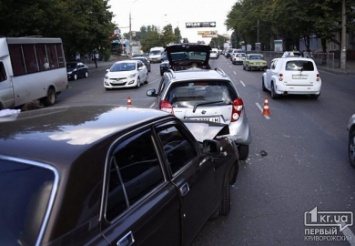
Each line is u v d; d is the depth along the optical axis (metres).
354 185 6.20
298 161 7.55
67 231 2.19
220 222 4.95
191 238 3.63
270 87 17.94
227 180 5.01
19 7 24.70
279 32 55.00
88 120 3.08
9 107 15.75
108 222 2.46
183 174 3.60
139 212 2.75
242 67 44.91
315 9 35.34
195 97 7.27
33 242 2.09
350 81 24.59
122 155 2.80
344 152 8.19
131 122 3.13
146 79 26.86
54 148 2.47
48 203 2.20
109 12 47.47
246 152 7.58
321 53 39.31
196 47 14.68
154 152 3.26
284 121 11.79
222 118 7.21
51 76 18.95
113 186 2.62
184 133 4.01
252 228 4.79
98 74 41.47
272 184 6.30
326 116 12.58
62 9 29.73
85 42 42.66
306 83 16.36
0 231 2.15
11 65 15.73
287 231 4.71
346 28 34.94
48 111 3.54
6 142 2.55
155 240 2.86
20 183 2.28
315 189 6.05
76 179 2.33
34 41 17.66
